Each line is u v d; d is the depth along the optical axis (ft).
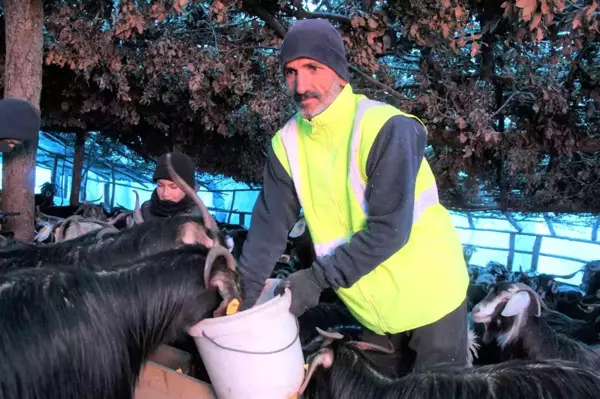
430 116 19.39
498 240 49.83
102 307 5.72
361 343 6.89
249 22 19.62
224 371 5.29
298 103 6.41
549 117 20.20
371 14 16.89
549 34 16.38
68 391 5.39
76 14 19.24
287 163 7.11
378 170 6.00
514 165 21.03
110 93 26.71
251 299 6.86
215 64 19.35
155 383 6.12
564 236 43.70
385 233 5.84
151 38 20.01
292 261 25.77
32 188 16.79
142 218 12.48
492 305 11.75
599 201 24.68
